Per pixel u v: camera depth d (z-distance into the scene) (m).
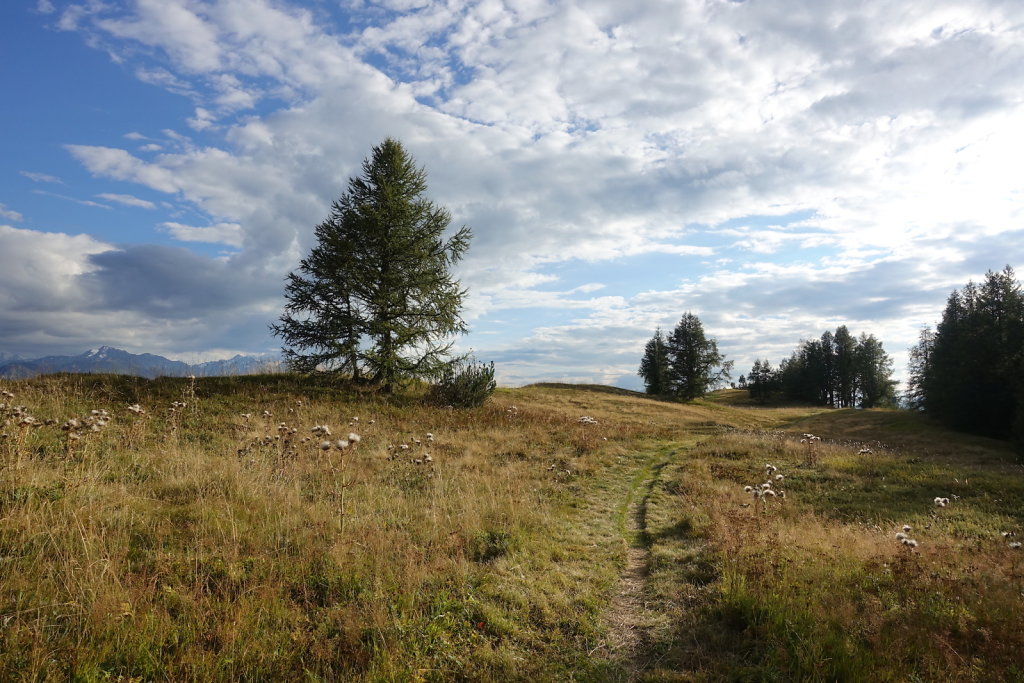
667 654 5.06
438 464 12.22
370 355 23.42
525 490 11.20
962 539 9.47
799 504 12.08
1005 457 23.12
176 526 6.66
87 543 5.48
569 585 6.57
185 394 18.33
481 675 4.45
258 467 10.00
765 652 4.81
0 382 17.31
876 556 7.32
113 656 4.06
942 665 4.43
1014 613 5.34
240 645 4.36
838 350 77.88
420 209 24.77
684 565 7.39
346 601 5.32
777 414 51.34
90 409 15.07
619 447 18.98
